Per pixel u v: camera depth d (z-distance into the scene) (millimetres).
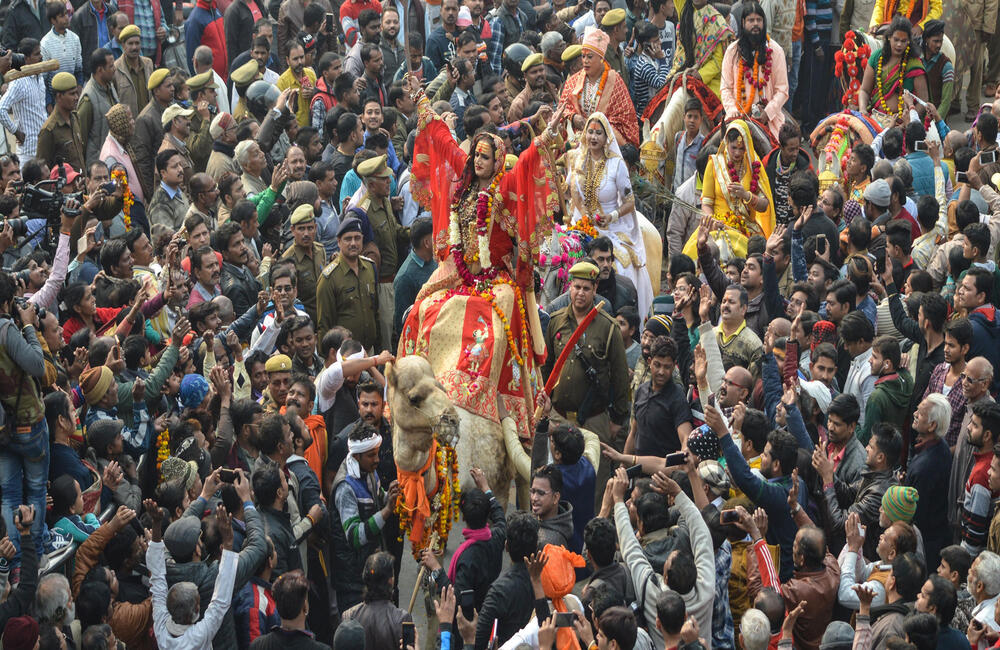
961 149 35625
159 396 24359
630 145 36469
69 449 21531
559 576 17422
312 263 31516
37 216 30578
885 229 32031
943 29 42062
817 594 18734
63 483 20047
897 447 21891
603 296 30516
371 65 41312
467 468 23188
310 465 23266
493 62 48062
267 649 17094
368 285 30812
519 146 36781
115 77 40875
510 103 42281
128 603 18844
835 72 44781
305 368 26750
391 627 17844
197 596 17922
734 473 20391
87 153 39281
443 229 25797
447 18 46125
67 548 19344
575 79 38781
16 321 20797
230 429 23109
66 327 26234
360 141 36781
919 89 41781
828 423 23062
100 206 31406
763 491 20297
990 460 21922
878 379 25406
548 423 23016
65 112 38031
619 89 38250
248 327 27031
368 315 30812
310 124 41594
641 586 17984
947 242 31188
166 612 18031
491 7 51156
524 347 25000
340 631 16578
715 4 42594
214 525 19422
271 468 20234
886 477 21859
